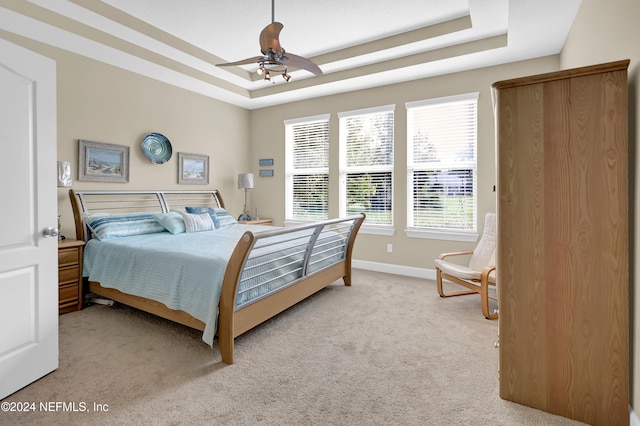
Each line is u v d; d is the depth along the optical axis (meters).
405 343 2.42
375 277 4.27
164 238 3.29
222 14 3.12
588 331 1.59
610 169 1.53
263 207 5.63
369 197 4.68
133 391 1.83
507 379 1.76
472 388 1.87
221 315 2.13
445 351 2.30
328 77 4.34
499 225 1.77
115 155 3.81
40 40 3.13
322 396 1.79
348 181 4.83
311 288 3.12
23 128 1.85
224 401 1.75
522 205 1.71
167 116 4.39
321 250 3.32
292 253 2.85
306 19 3.22
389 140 4.48
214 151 5.08
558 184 1.63
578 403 1.62
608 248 1.54
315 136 5.09
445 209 4.12
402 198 4.37
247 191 5.64
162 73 4.03
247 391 1.83
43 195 1.95
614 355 1.54
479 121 3.84
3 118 1.75
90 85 3.58
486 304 2.88
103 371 2.03
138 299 2.69
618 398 1.54
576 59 2.63
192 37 3.59
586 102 1.56
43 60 1.94
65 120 3.38
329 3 2.95
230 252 2.53
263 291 2.48
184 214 3.87
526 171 1.70
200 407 1.70
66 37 3.07
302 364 2.12
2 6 2.54
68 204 3.43
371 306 3.19
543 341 1.68
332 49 3.89
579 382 1.61
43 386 1.86
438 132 4.12
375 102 4.50
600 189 1.55
